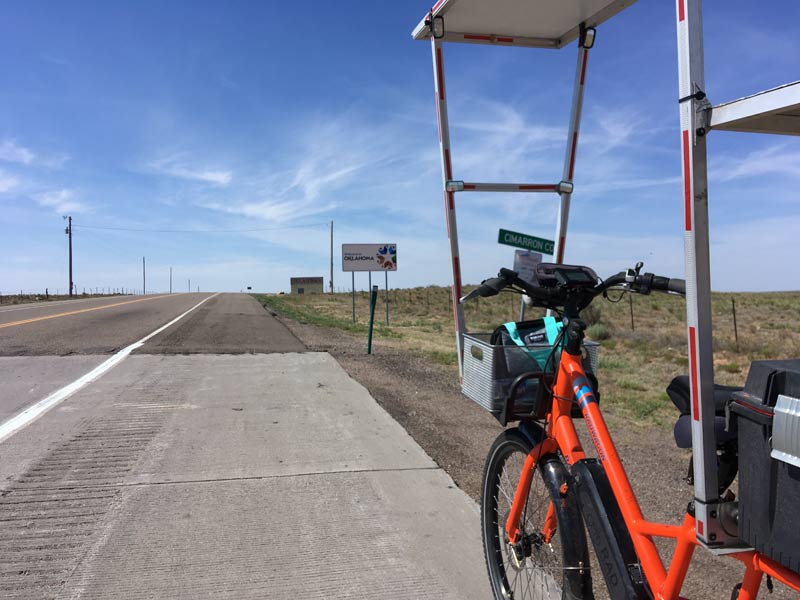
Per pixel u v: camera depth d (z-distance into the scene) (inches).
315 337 614.9
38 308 1080.2
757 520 64.5
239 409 284.8
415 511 175.8
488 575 131.7
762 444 63.9
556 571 107.4
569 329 100.7
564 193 178.2
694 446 72.2
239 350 474.3
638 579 86.5
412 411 297.3
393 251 955.3
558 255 179.6
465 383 127.0
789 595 139.5
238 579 137.2
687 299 71.6
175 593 130.9
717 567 153.9
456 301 167.3
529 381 110.4
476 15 167.5
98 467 204.7
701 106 68.4
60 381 339.0
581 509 96.2
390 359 470.3
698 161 69.2
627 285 98.9
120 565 141.6
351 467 209.8
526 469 111.4
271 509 174.6
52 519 164.7
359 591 133.9
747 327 984.9
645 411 335.3
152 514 169.3
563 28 178.7
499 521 124.6
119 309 1069.8
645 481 215.3
